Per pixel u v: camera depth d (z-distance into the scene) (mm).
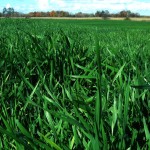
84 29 22703
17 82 2580
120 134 1406
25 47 3484
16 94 2305
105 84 1801
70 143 1424
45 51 3309
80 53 3430
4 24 30250
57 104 1602
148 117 1672
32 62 2977
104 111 1598
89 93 2617
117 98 1908
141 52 3127
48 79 2602
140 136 1535
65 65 2973
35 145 1198
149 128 1637
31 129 1793
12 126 1706
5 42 4211
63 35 3359
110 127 1441
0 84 2611
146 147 1444
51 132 1680
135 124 1665
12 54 3102
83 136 1538
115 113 1412
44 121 1764
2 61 2809
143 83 1792
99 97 1237
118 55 3270
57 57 2971
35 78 2873
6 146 1612
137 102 1757
